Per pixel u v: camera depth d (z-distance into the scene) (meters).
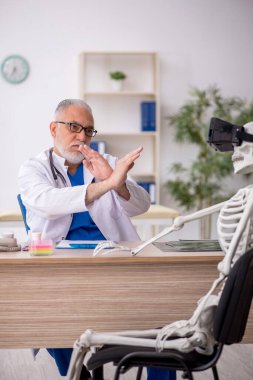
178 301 2.63
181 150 7.49
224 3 7.41
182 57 7.40
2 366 3.68
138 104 7.43
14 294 2.56
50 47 7.22
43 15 7.20
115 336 2.17
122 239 3.44
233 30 7.43
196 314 2.11
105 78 7.38
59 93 7.25
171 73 7.41
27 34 7.19
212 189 7.24
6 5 7.14
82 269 2.58
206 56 7.43
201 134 7.16
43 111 7.24
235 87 7.46
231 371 3.54
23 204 3.40
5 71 7.16
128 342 2.15
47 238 3.28
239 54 7.46
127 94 7.22
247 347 4.02
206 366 2.06
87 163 3.11
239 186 7.50
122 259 2.57
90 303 2.59
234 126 2.35
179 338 2.20
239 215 2.18
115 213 3.43
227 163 7.02
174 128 7.43
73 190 3.08
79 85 7.07
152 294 2.61
